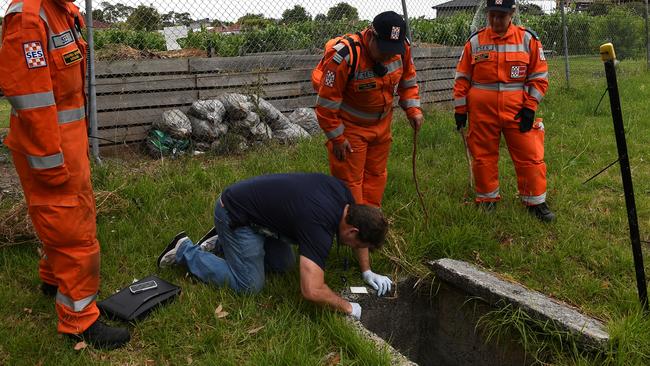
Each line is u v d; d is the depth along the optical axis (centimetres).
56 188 268
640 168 592
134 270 370
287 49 888
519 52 443
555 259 396
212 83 686
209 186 515
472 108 462
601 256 400
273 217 316
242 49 881
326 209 303
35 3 244
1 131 662
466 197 512
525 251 418
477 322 351
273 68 738
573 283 372
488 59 448
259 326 314
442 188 522
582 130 737
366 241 304
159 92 653
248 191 326
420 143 667
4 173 533
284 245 363
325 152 604
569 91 1032
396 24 337
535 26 1581
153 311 321
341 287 367
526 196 462
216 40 905
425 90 901
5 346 292
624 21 1642
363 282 376
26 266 370
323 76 356
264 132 662
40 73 244
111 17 654
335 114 364
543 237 434
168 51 911
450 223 454
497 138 462
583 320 320
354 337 293
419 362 403
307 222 302
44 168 255
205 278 352
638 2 1733
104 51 762
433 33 1276
